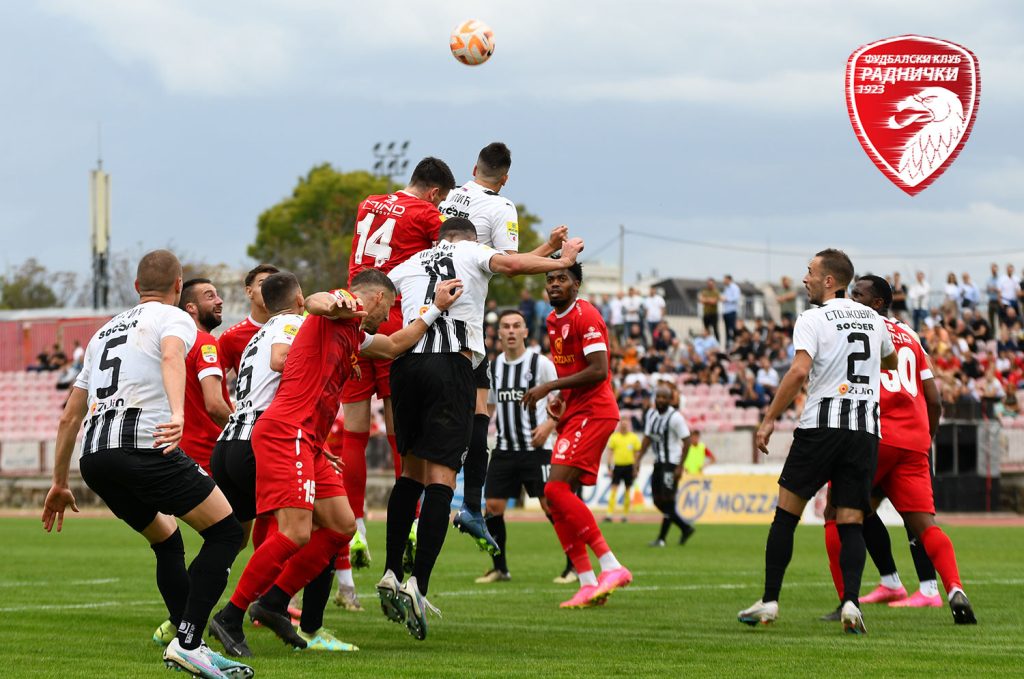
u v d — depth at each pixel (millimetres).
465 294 19844
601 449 24953
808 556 39156
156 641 18422
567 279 24438
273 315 18891
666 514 45031
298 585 17875
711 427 69250
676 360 77750
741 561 37406
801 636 19797
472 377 19984
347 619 22516
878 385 20797
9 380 90000
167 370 15180
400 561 19688
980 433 64250
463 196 23672
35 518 63594
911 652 17828
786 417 69688
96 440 15500
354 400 23406
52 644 18641
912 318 76625
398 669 16156
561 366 25094
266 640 19344
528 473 31266
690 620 22234
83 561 36062
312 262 131125
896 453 22250
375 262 22516
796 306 78438
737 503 61469
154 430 15477
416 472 20016
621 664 16688
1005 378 74125
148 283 16188
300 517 17031
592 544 24750
